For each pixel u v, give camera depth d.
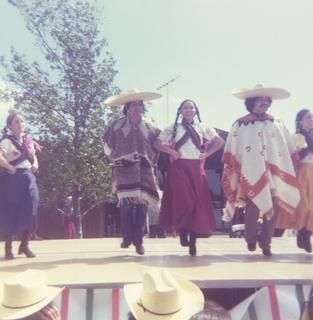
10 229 5.02
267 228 5.22
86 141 15.89
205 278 3.69
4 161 4.94
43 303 2.74
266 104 5.29
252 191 5.09
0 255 5.77
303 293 3.67
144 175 5.19
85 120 15.98
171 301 2.55
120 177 5.16
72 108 15.91
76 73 15.95
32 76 15.73
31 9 16.06
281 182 5.15
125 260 4.97
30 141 5.25
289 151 5.36
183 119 5.32
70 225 15.86
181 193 5.05
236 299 4.29
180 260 4.92
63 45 16.08
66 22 16.28
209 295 4.28
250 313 3.72
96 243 7.95
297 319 3.63
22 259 5.15
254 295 3.73
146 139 5.23
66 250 6.40
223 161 5.38
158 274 2.70
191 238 5.28
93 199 16.72
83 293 3.58
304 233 5.52
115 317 3.54
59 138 15.64
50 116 15.62
